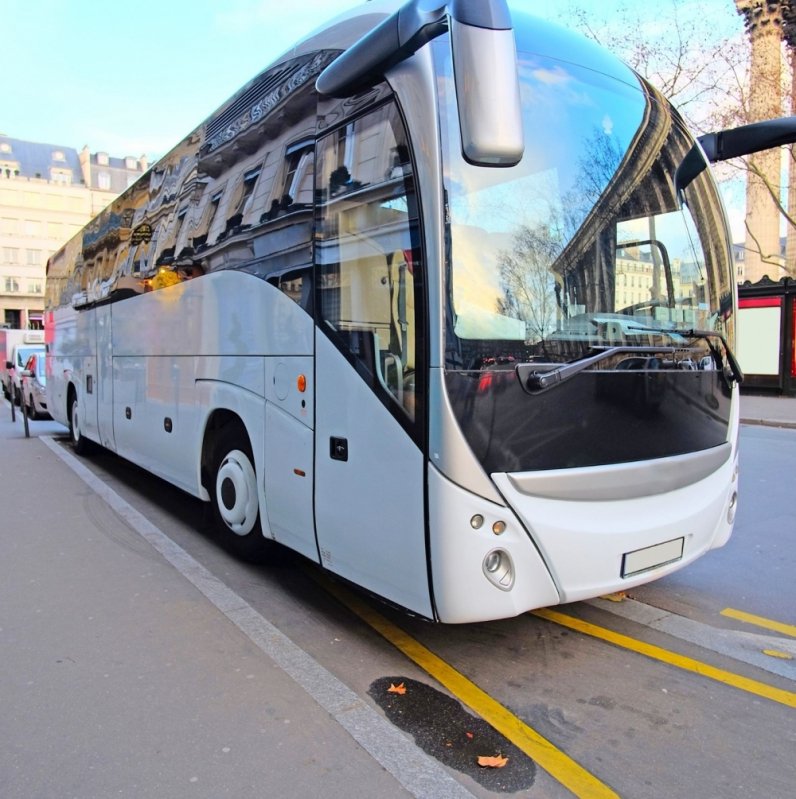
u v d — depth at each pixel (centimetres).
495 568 286
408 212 292
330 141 353
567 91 333
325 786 247
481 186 293
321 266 356
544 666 344
